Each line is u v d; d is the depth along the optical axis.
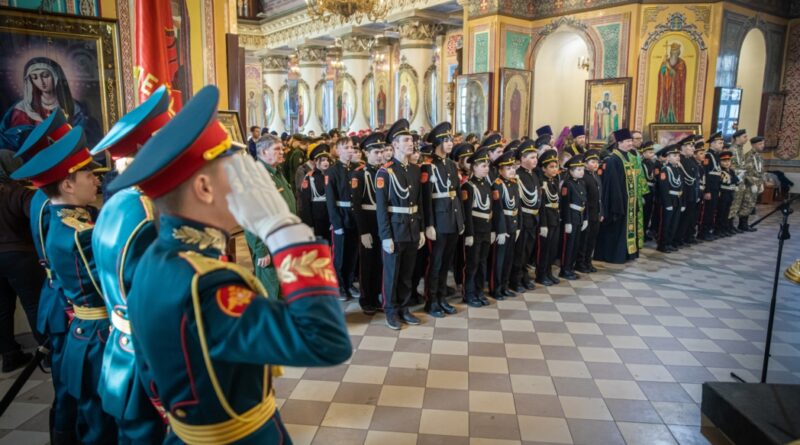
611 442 2.76
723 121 10.31
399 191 4.18
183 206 1.14
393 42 17.23
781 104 11.91
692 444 2.74
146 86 3.22
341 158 5.08
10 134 3.87
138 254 1.63
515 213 5.03
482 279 5.00
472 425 2.90
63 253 2.03
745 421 2.51
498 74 11.44
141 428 1.71
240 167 1.13
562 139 9.39
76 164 2.10
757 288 5.50
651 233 7.98
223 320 1.03
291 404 3.12
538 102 12.16
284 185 4.09
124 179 1.03
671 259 6.77
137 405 1.68
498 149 5.19
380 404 3.12
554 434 2.82
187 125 1.06
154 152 1.05
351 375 3.49
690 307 4.89
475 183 4.79
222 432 1.16
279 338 0.99
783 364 3.67
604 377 3.48
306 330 1.00
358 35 16.42
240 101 5.55
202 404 1.12
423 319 4.55
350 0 9.43
